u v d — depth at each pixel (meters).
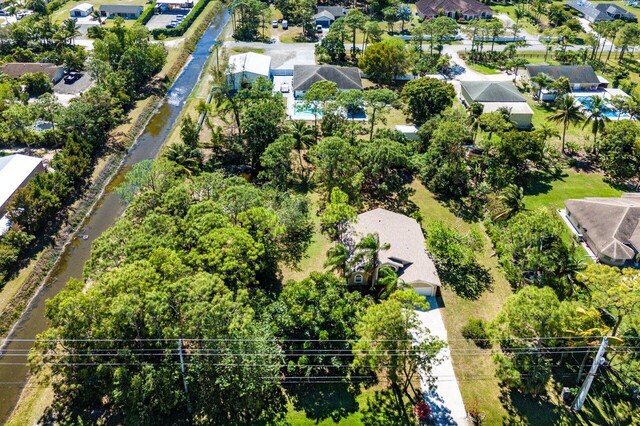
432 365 52.69
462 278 65.12
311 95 90.62
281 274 65.00
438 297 62.06
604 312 54.00
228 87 96.75
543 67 117.88
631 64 132.25
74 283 51.34
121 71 108.81
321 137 95.19
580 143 96.88
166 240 55.75
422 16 163.00
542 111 109.12
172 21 157.75
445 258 65.88
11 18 148.88
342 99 87.25
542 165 90.06
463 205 79.69
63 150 82.69
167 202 62.75
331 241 71.25
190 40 145.62
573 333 48.38
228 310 46.06
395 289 57.81
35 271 66.12
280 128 90.25
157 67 121.38
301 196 75.75
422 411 48.31
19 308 61.16
